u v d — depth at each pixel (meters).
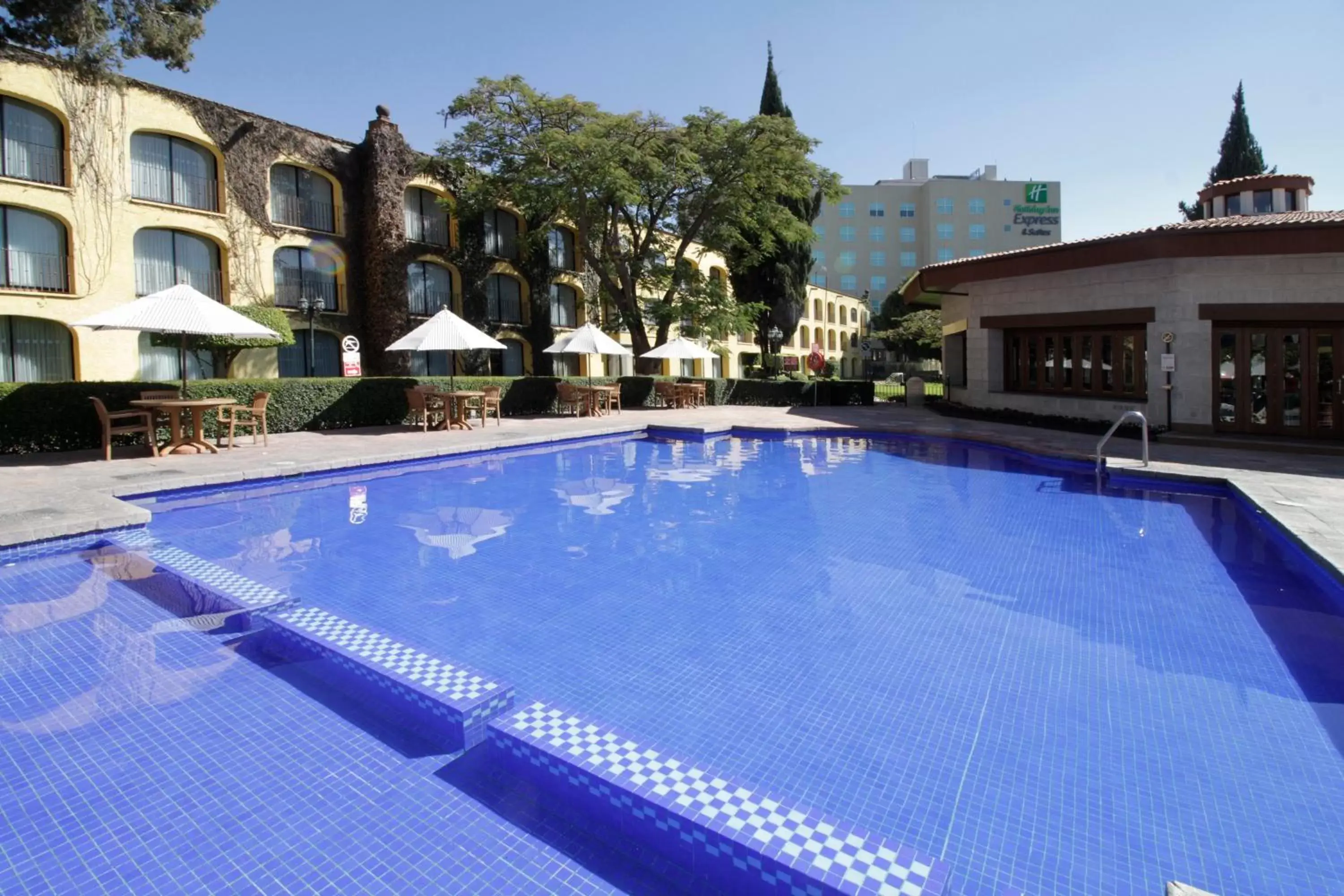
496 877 2.51
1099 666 4.21
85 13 12.16
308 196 22.25
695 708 3.73
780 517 8.29
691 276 25.66
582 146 20.91
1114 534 7.43
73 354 17.47
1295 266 13.28
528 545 7.05
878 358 63.41
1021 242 76.19
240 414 14.47
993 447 14.29
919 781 3.06
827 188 24.64
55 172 17.16
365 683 3.88
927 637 4.68
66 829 2.73
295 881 2.47
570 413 21.47
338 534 7.49
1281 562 6.34
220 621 4.92
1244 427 13.85
